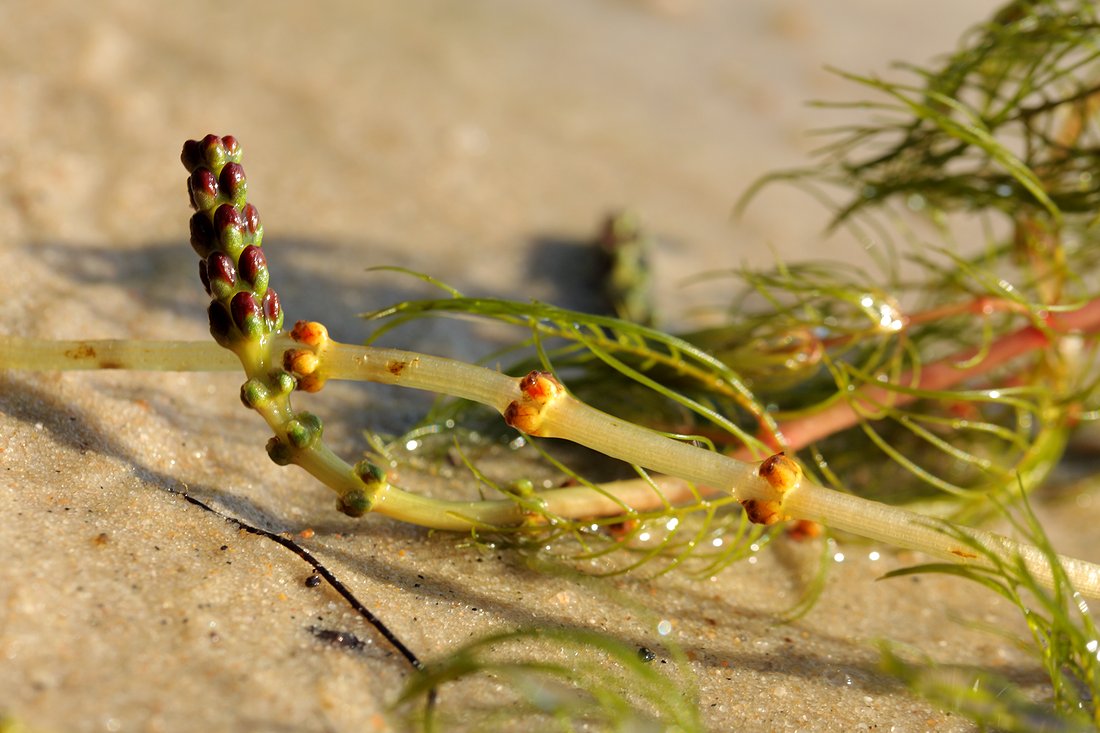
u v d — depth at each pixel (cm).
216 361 17
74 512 17
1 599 16
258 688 16
